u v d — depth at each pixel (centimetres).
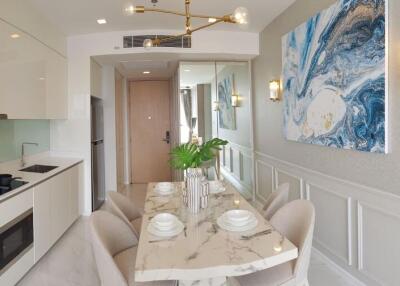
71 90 418
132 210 258
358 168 231
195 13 350
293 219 196
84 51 413
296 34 309
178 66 478
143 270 126
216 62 478
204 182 211
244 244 149
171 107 645
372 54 207
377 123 204
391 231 203
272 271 172
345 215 251
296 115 313
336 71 245
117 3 315
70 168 365
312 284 242
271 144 403
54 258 292
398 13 189
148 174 677
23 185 256
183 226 172
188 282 151
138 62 477
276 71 374
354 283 242
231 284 166
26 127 364
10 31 273
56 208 319
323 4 268
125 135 660
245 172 498
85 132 421
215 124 487
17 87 286
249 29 416
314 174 293
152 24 382
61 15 343
